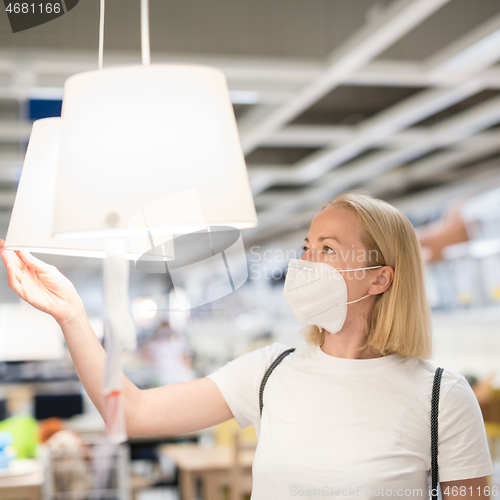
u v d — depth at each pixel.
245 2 3.39
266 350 1.43
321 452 1.19
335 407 1.23
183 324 7.53
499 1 3.27
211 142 0.82
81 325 1.14
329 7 3.42
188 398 1.33
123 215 0.78
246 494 3.83
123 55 3.14
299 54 3.44
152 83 0.80
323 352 1.33
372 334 1.30
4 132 4.26
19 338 7.82
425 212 6.60
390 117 4.62
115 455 3.60
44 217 1.04
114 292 0.82
